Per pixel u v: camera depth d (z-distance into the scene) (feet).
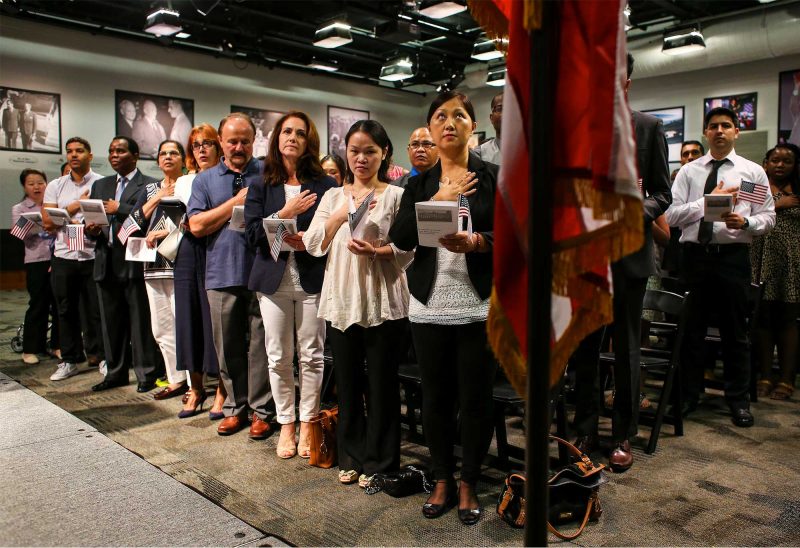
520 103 4.30
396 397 8.78
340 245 8.80
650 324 12.45
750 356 12.82
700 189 12.59
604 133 4.05
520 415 12.58
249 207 10.00
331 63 40.27
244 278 10.95
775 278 13.61
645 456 10.05
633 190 3.96
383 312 8.44
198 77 39.55
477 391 7.63
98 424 11.80
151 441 10.82
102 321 14.49
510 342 4.47
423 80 44.78
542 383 3.87
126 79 36.63
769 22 29.94
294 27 36.09
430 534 7.39
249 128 11.50
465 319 7.50
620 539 7.27
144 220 13.06
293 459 9.96
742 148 33.17
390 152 9.66
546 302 3.84
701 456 10.02
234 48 37.60
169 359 13.57
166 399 13.58
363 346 8.90
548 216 3.81
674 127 36.96
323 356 10.68
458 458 9.80
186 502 8.05
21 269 35.70
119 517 7.60
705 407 12.99
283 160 10.15
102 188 14.92
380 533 7.41
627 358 9.36
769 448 10.39
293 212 9.30
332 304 8.70
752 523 7.65
